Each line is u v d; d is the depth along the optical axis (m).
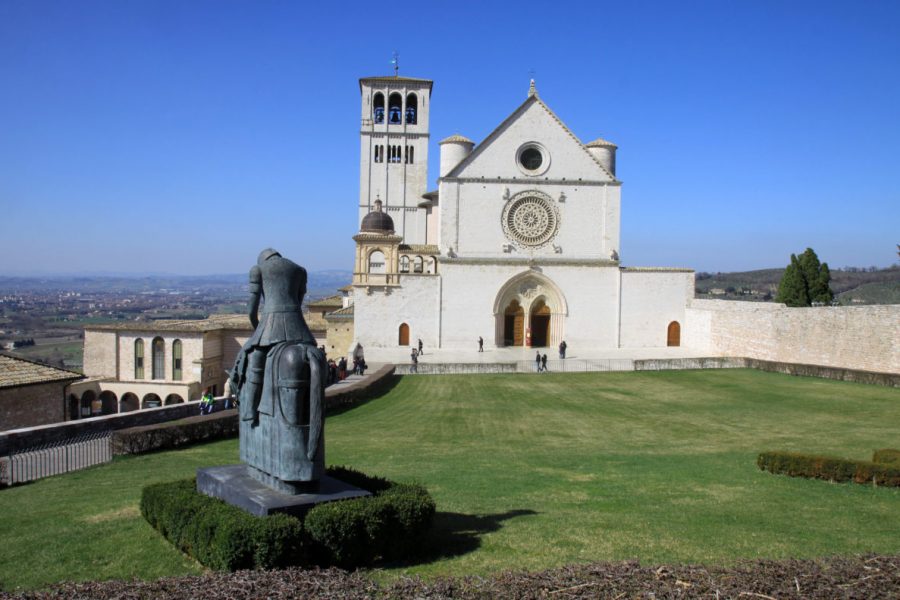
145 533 15.29
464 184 70.62
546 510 17.75
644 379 53.78
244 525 12.48
